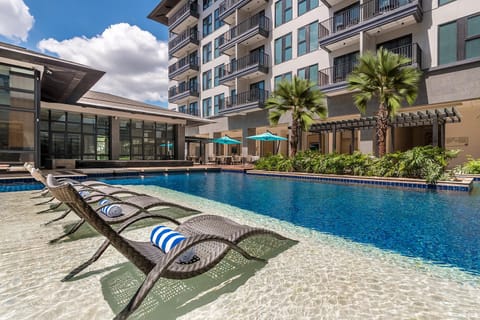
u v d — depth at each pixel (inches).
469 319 70.6
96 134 565.3
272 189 335.0
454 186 296.2
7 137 342.3
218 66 938.1
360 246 127.1
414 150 335.3
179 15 1091.9
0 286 85.2
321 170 434.9
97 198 172.6
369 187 345.4
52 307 74.7
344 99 579.8
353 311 73.5
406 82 390.6
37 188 313.9
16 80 347.3
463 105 463.5
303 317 70.9
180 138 702.5
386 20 486.3
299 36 686.5
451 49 446.3
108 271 96.3
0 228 145.8
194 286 87.4
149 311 74.4
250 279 92.0
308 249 121.6
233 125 879.1
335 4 605.6
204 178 480.7
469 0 428.1
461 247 126.7
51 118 509.4
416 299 79.8
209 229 112.3
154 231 98.9
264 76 780.0
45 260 105.0
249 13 823.7
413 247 126.4
